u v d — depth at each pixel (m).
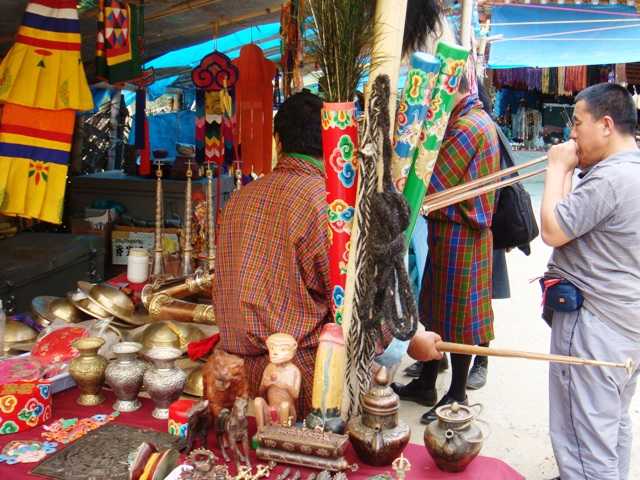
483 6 6.12
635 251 2.30
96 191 6.24
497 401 3.92
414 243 3.35
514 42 6.51
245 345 2.06
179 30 5.57
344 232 1.71
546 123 13.55
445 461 1.65
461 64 1.55
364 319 1.61
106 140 7.77
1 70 3.06
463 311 3.16
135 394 2.04
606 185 2.26
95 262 4.95
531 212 3.48
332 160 1.67
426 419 3.39
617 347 2.34
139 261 3.17
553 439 2.53
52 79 3.16
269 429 1.66
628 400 2.56
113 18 3.78
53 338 2.31
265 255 2.05
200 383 2.18
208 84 5.49
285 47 4.64
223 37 6.60
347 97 1.63
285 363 1.80
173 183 6.09
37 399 1.89
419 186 1.66
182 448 1.77
